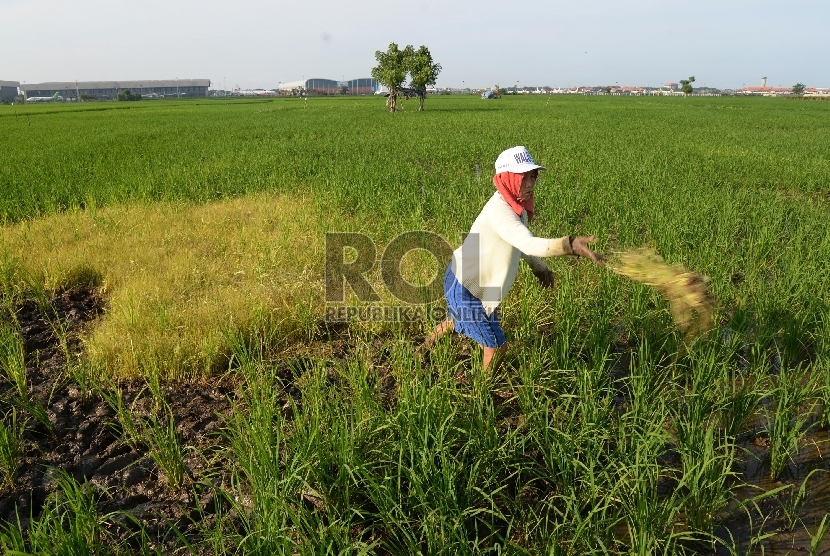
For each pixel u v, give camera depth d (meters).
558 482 3.53
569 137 23.44
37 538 2.77
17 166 15.33
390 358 4.98
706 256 7.07
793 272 6.13
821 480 3.73
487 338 4.33
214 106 72.69
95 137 26.14
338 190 10.75
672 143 21.00
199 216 9.35
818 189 12.66
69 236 8.05
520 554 2.99
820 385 4.50
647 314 5.28
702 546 3.23
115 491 3.56
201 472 3.60
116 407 4.22
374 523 3.10
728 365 4.82
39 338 5.54
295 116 44.22
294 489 3.37
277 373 4.92
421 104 51.94
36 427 4.19
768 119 37.62
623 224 8.63
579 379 4.23
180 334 5.19
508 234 3.87
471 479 3.27
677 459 3.92
